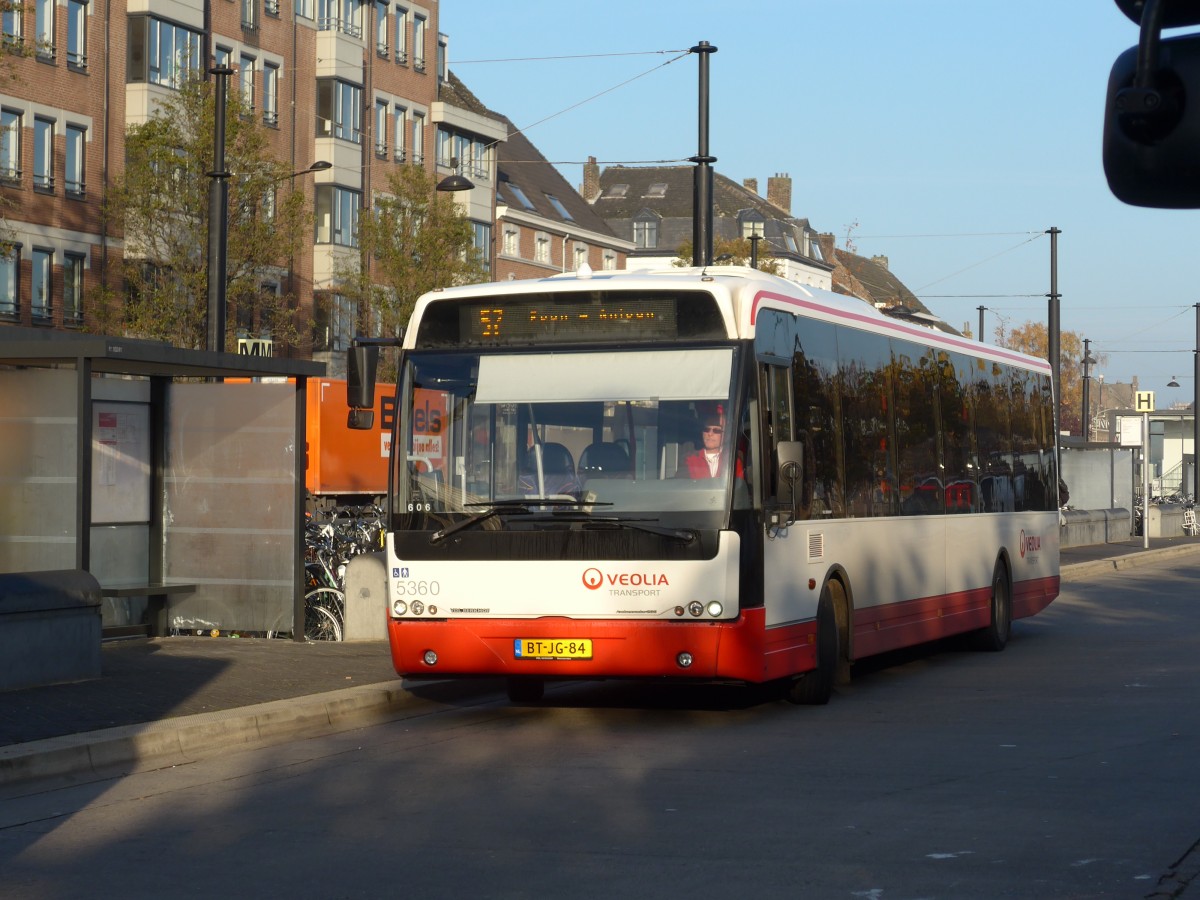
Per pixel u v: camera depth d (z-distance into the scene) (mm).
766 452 13773
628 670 13422
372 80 73375
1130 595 31656
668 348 13719
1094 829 9391
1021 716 14461
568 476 13664
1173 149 4504
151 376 18984
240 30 63500
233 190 46156
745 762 11938
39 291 54000
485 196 82500
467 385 14023
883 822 9648
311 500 27500
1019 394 23078
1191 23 4645
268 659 17031
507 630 13625
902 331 18219
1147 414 48188
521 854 8828
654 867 8484
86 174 55812
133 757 12086
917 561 18188
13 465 18031
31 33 53625
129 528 18906
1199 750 12320
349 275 58500
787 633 14195
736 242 76000
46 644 14789
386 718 14562
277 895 7973
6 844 9250
